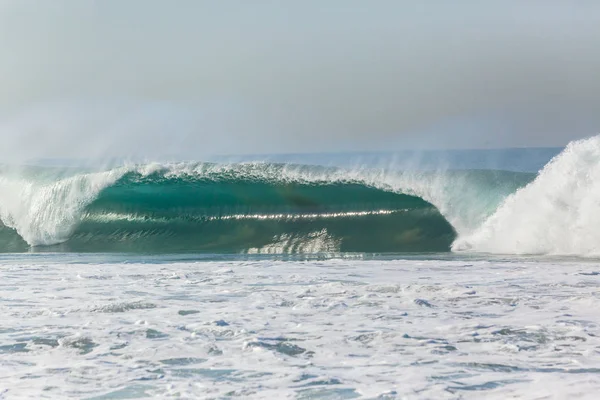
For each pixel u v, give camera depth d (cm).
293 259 5641
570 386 1836
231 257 6044
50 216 7862
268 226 7706
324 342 2403
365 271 4509
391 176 7488
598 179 5888
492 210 7062
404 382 1909
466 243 6719
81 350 2322
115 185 7969
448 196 7206
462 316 2850
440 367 2064
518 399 1738
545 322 2698
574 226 5925
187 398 1800
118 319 2844
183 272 4503
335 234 7450
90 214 7912
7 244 7800
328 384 1908
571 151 6084
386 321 2759
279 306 3134
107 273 4509
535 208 6175
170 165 8119
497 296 3347
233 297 3412
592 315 2845
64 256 6356
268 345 2364
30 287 3856
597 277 4081
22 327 2692
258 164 8006
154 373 2042
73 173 8125
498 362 2112
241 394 1831
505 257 5594
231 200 7881
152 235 7838
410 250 6825
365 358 2188
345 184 7669
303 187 7744
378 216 7369
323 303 3172
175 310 3047
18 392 1858
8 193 7962
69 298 3434
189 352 2277
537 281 3922
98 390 1877
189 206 7912
